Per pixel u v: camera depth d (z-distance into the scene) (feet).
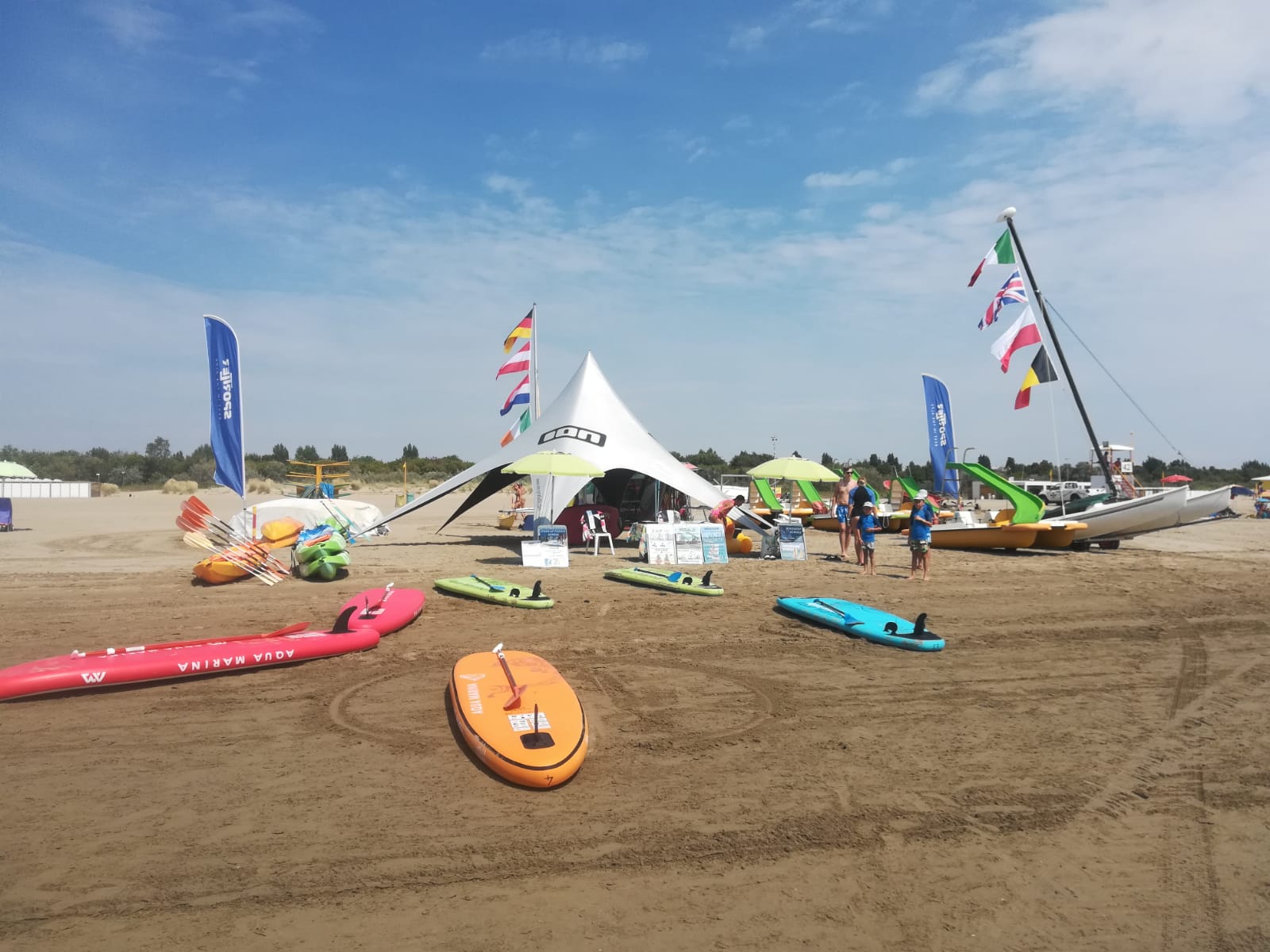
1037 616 33.40
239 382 51.55
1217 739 19.49
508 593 35.12
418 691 22.50
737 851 14.02
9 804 15.39
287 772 17.07
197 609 32.73
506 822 14.98
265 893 12.49
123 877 12.86
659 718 20.66
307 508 64.18
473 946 11.27
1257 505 114.11
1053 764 17.94
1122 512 58.59
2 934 11.30
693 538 50.29
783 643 28.27
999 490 58.80
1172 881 13.24
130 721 19.95
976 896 12.77
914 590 39.70
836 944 11.48
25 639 27.48
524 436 65.46
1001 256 65.05
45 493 157.89
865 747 18.85
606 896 12.59
